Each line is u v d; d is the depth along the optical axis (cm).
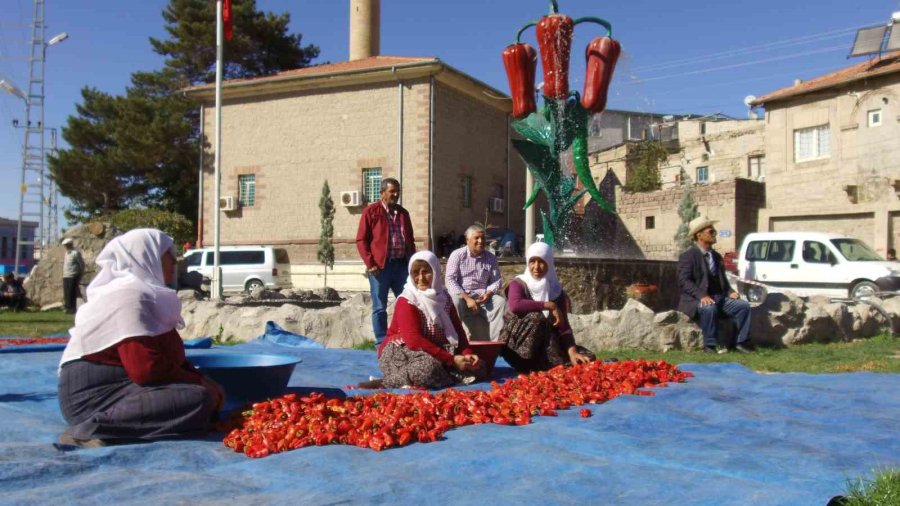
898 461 373
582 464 362
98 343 442
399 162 2905
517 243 2925
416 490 331
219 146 2062
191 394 443
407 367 645
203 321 1181
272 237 3128
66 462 368
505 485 341
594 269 1205
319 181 3055
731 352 1012
